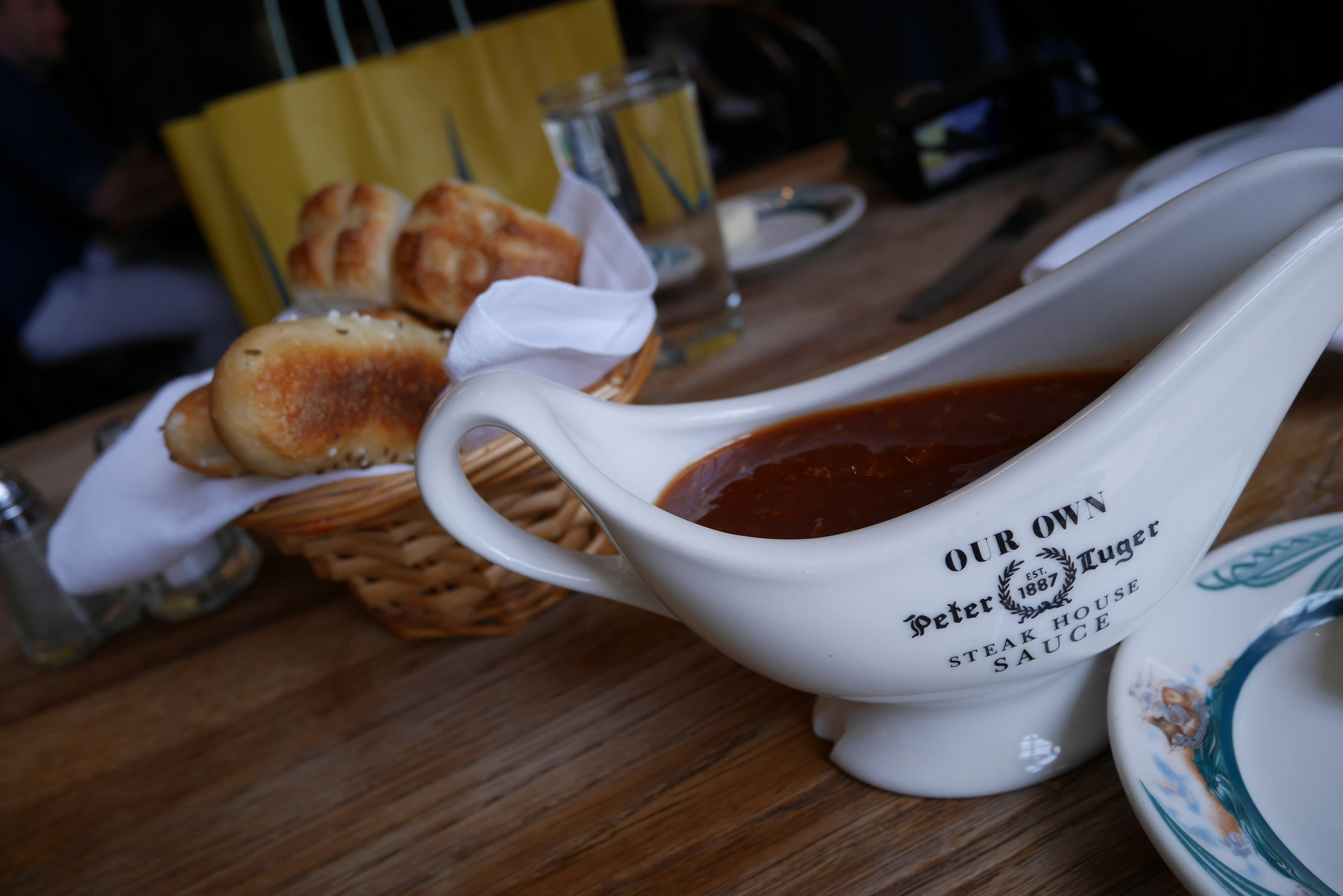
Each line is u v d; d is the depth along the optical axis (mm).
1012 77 643
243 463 363
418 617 399
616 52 860
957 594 247
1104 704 293
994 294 502
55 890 348
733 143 1670
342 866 330
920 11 1303
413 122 818
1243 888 215
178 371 1519
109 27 1482
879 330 507
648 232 541
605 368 392
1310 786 243
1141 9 573
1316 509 346
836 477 312
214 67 1590
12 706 445
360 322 395
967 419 323
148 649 458
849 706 311
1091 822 269
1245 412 244
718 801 318
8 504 449
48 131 1436
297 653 426
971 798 288
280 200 821
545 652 389
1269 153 451
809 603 249
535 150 849
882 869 275
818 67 1323
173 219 1516
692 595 265
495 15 1703
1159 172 518
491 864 318
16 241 1427
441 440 276
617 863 305
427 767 355
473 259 443
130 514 390
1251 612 294
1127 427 231
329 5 805
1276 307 230
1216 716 267
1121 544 249
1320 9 628
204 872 340
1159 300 315
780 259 604
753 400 337
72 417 1481
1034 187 615
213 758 383
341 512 353
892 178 663
